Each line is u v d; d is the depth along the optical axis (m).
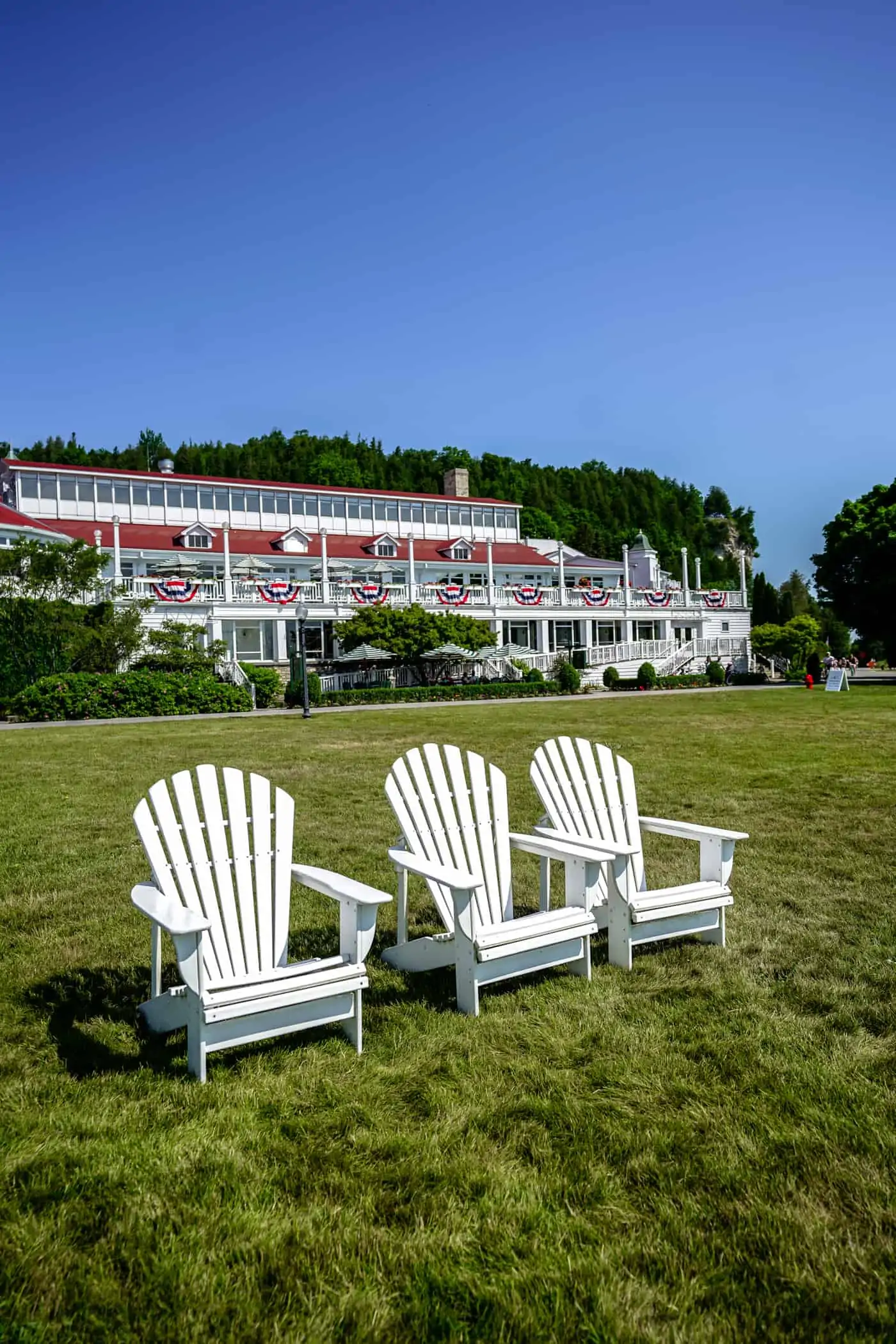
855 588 41.12
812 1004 3.62
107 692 22.55
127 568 37.03
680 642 42.00
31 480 39.94
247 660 35.31
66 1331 1.89
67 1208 2.30
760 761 11.36
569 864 4.05
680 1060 3.13
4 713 22.25
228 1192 2.38
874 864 5.84
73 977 4.05
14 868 5.97
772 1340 1.86
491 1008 3.63
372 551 43.81
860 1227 2.21
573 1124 2.71
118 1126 2.71
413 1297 1.98
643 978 3.96
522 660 37.03
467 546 46.31
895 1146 2.55
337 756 12.56
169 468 44.72
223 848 3.60
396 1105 2.86
